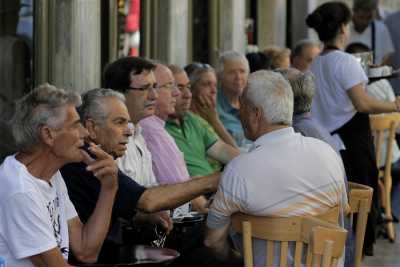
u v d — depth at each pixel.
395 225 18.94
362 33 21.30
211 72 14.91
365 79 14.04
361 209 10.48
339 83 14.02
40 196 8.25
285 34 23.05
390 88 17.55
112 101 9.94
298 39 23.42
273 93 9.40
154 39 17.89
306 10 23.31
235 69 15.77
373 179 14.26
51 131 8.31
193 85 14.88
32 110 8.32
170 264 10.22
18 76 14.85
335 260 8.48
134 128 11.84
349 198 10.44
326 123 14.18
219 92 16.09
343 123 14.10
